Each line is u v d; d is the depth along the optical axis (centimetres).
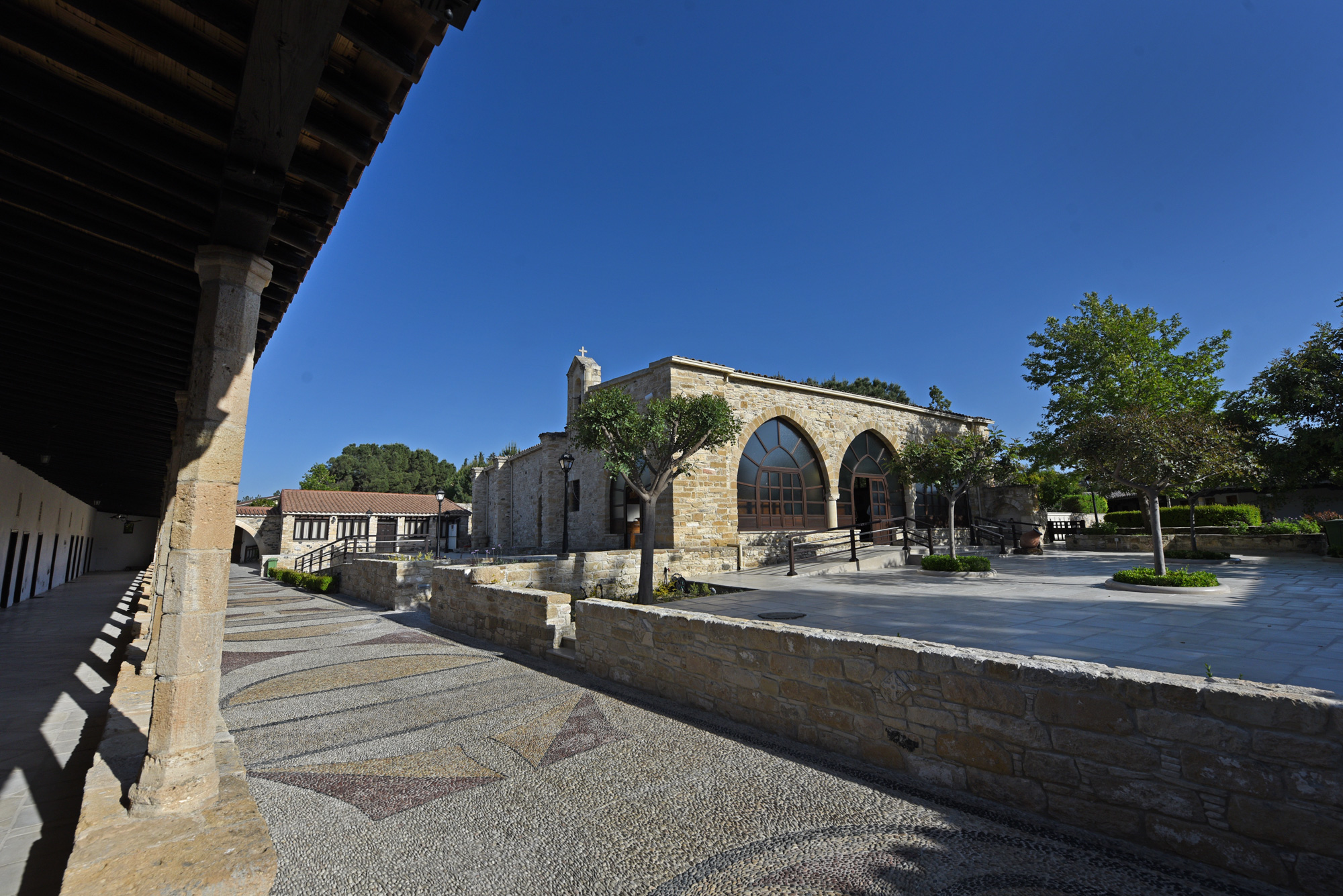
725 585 1352
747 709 497
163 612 323
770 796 366
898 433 2264
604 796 375
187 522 328
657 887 277
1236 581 1137
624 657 634
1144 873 271
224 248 343
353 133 306
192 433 334
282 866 303
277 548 3584
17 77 264
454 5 234
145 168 318
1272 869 255
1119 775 301
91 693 668
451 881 288
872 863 288
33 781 430
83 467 1459
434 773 419
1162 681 294
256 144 273
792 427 1969
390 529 3609
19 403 851
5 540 1373
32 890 296
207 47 245
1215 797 272
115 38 247
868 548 1931
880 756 402
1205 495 2794
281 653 839
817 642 447
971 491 2530
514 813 356
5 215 381
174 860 270
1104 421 1120
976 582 1288
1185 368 2147
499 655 799
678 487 1612
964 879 271
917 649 389
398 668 738
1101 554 1908
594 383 2138
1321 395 1430
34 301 506
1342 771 243
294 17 207
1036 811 328
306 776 418
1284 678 498
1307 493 2327
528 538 2552
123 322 550
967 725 360
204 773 324
